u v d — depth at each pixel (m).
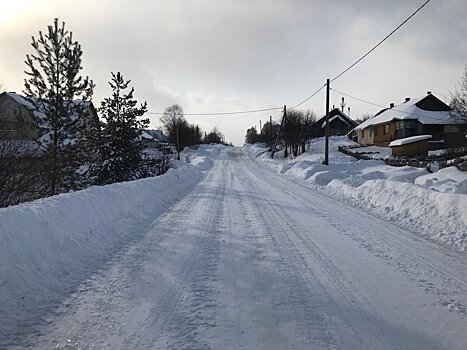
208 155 60.47
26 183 10.12
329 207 11.44
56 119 14.29
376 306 4.07
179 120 79.56
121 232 7.56
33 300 4.14
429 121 42.72
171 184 17.81
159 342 3.29
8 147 9.74
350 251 6.31
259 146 83.44
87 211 7.35
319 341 3.32
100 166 18.20
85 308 3.98
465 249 6.45
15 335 3.39
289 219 9.32
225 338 3.36
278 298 4.27
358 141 57.44
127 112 18.72
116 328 3.54
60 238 5.77
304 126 49.66
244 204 12.07
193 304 4.08
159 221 8.97
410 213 9.38
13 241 4.75
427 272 5.23
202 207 11.38
